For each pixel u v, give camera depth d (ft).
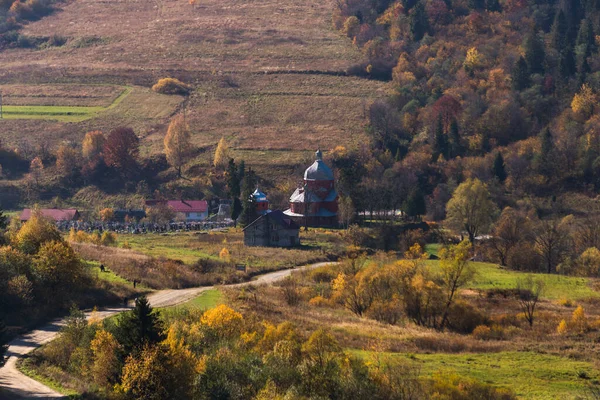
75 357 613.52
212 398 556.92
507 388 605.31
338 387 567.18
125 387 548.31
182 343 601.62
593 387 621.31
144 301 581.94
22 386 551.18
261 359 604.49
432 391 584.40
